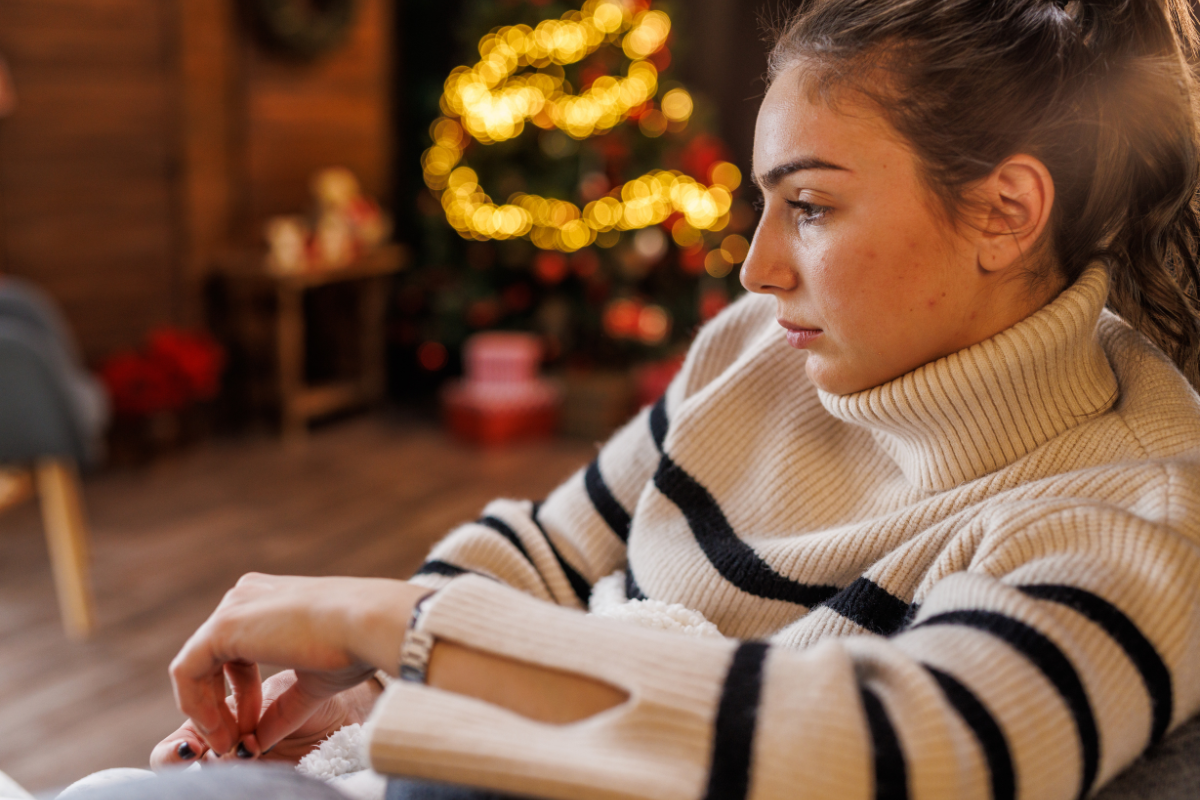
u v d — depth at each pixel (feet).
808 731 1.42
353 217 12.81
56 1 10.09
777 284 2.08
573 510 2.91
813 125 1.93
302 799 1.51
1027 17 1.95
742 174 13.66
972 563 1.84
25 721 6.31
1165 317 2.27
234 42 11.89
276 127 12.53
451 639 1.64
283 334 12.03
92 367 10.93
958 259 1.94
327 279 12.32
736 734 1.43
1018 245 1.93
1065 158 1.96
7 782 2.25
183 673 1.87
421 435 12.81
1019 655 1.52
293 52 12.46
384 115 14.28
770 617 2.35
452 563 2.66
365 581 1.85
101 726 6.30
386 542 9.28
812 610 2.22
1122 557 1.67
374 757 1.49
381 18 13.93
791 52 2.03
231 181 12.14
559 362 13.41
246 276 11.82
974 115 1.88
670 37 12.66
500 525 2.84
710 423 2.63
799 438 2.52
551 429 12.87
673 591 2.48
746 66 13.79
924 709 1.45
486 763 1.45
